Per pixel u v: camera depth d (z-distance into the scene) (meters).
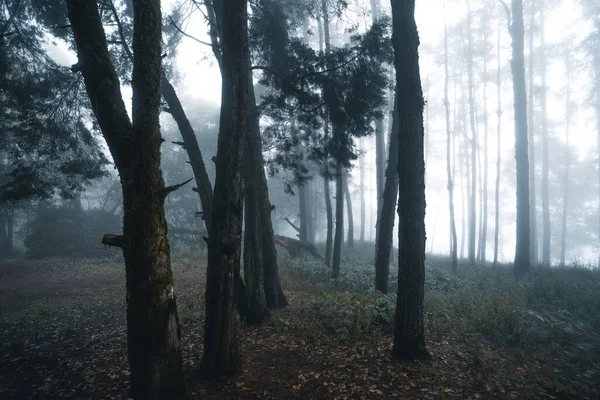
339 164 11.99
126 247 4.05
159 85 4.45
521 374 6.01
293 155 11.62
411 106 6.25
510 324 7.53
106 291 14.04
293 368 6.22
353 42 9.81
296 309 9.71
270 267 9.94
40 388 6.17
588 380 5.90
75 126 12.88
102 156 13.73
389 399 5.21
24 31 11.88
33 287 15.23
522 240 16.67
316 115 10.60
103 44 4.48
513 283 12.83
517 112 17.64
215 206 5.89
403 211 6.33
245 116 6.05
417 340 6.32
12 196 12.06
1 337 8.81
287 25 11.12
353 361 6.37
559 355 6.86
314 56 9.99
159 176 4.30
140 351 3.99
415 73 6.29
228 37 6.09
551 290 11.05
